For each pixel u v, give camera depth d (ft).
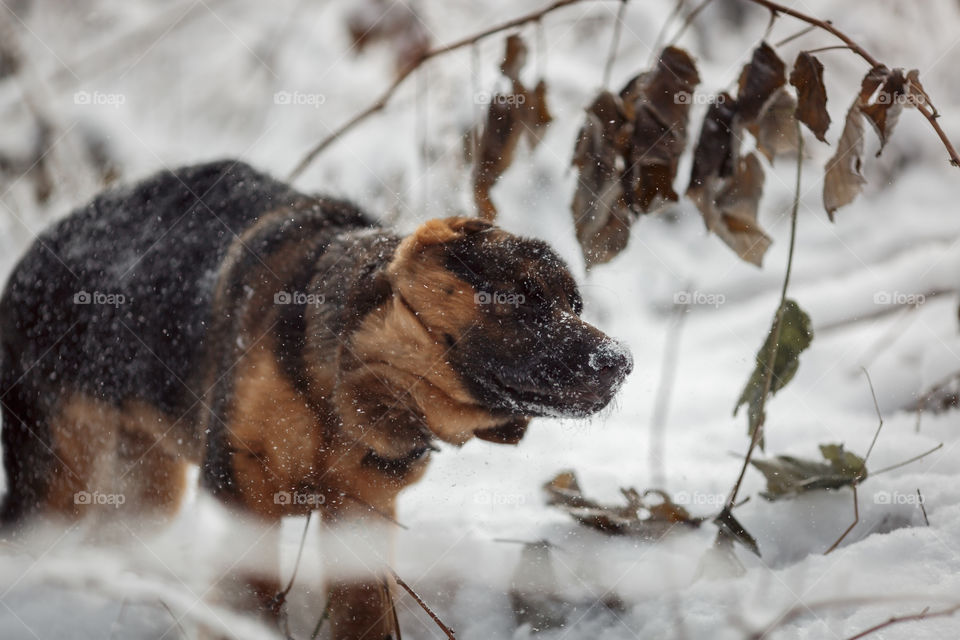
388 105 21.50
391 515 11.11
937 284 18.22
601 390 9.64
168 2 24.17
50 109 22.24
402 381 10.33
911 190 22.91
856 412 15.28
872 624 8.93
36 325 13.08
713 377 17.16
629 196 11.94
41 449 13.08
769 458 11.80
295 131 22.25
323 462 10.66
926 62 23.66
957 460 12.59
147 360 12.14
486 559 11.33
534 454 14.28
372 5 21.91
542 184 19.93
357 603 10.36
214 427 10.80
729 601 9.71
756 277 20.51
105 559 11.76
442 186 18.74
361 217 12.17
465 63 21.62
